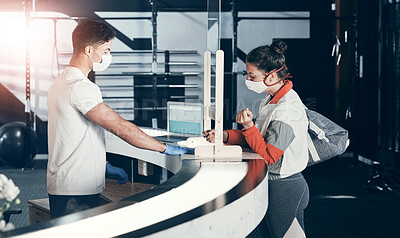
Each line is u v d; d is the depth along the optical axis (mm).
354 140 7941
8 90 8797
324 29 8688
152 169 3838
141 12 8852
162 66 8875
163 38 8914
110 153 4215
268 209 2309
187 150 2523
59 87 2311
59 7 8719
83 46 2355
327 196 5918
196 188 1757
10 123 8086
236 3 8070
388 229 4570
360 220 4875
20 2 8680
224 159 2350
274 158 2229
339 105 8586
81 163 2309
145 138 2400
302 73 8688
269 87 2312
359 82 7980
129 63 8734
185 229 1352
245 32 8859
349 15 8461
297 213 2301
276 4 8797
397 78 7418
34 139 7996
